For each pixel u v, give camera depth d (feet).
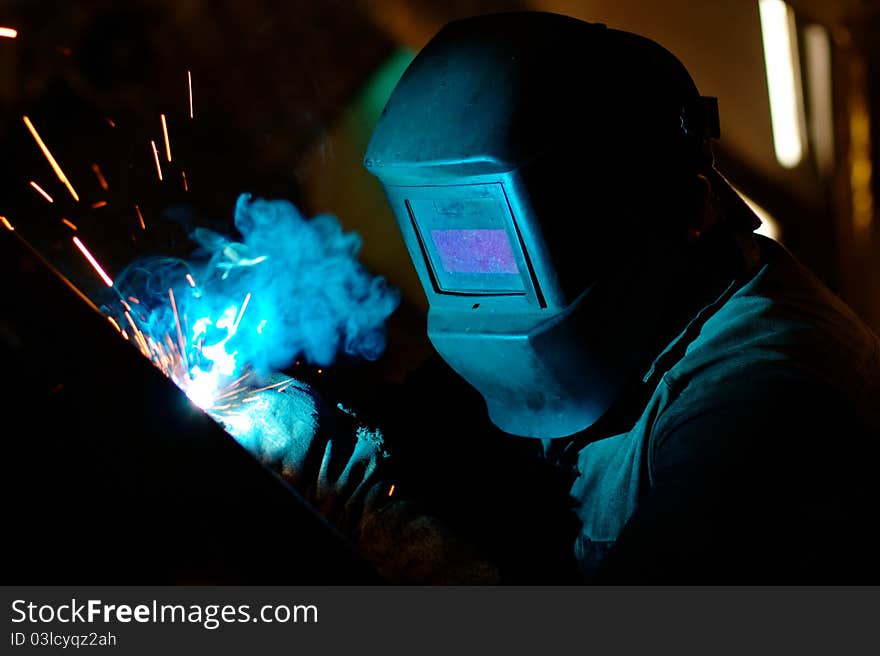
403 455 4.66
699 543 3.16
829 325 4.01
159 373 2.54
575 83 3.79
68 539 2.23
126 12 10.28
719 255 4.20
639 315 3.98
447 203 3.84
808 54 9.78
